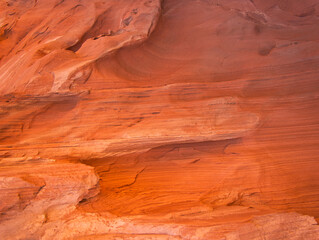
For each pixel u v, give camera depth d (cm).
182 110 529
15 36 787
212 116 525
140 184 501
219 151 536
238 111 534
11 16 833
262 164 513
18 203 374
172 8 772
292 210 461
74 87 530
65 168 429
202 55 675
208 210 421
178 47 693
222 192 488
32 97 517
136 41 631
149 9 693
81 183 406
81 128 508
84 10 780
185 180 511
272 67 627
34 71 556
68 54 598
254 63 639
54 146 483
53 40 670
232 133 514
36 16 814
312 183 495
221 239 340
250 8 818
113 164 507
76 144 486
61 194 394
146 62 648
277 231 361
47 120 528
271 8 850
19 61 631
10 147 475
